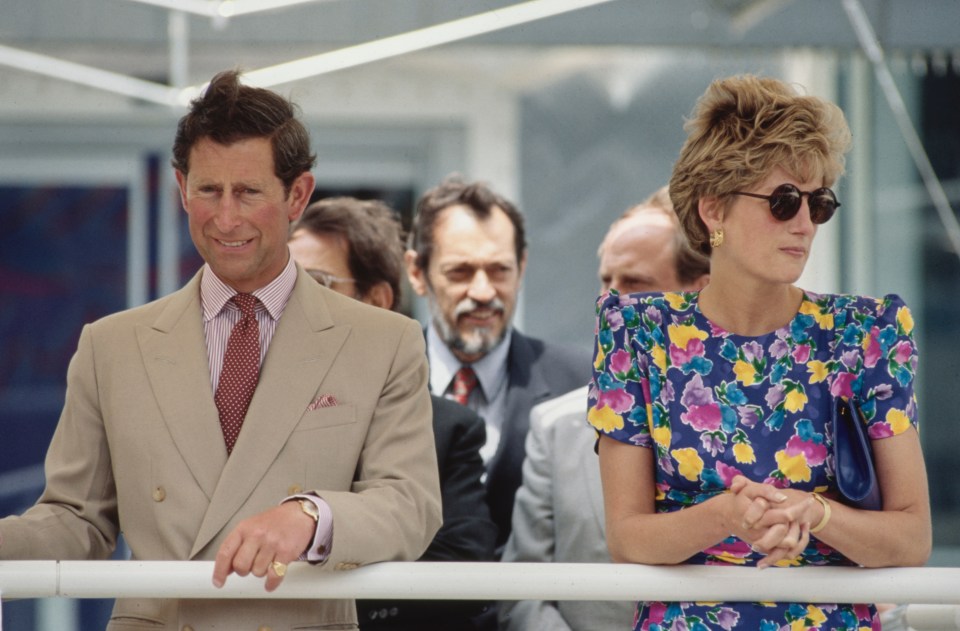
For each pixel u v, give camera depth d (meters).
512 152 30.00
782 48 15.47
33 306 29.33
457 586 7.54
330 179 30.39
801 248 7.84
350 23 15.28
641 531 7.64
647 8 15.38
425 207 13.59
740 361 8.05
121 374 8.39
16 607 25.33
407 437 8.28
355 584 7.46
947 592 7.50
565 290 29.56
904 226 24.58
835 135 7.91
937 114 21.48
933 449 24.39
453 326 13.16
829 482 7.91
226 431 8.32
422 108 30.31
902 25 15.19
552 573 7.54
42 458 28.98
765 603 7.79
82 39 16.47
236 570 7.01
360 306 8.67
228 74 8.30
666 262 12.10
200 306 8.62
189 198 8.24
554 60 29.77
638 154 29.59
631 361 8.09
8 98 29.19
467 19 12.98
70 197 29.50
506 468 12.55
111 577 7.42
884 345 7.95
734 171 7.79
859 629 7.80
